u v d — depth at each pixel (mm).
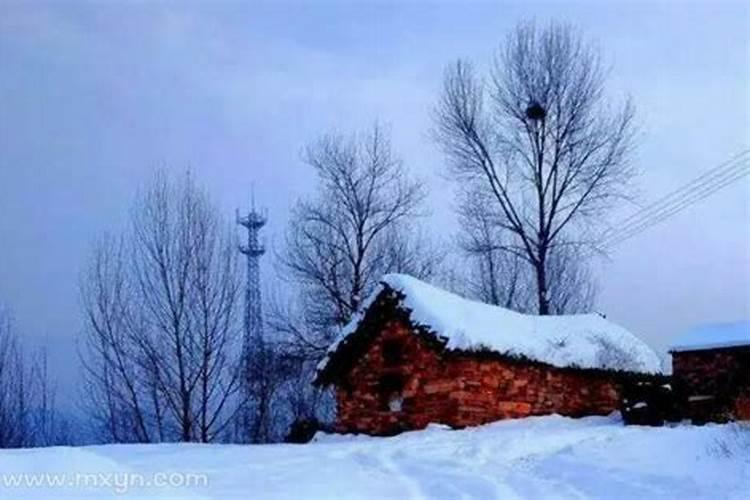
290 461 15539
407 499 11305
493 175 39781
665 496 11148
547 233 38906
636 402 24062
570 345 26594
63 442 28391
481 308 26328
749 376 25250
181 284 30281
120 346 29344
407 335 24719
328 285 37844
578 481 12570
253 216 39750
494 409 23953
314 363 36969
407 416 24281
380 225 39000
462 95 40094
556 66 38750
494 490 11906
